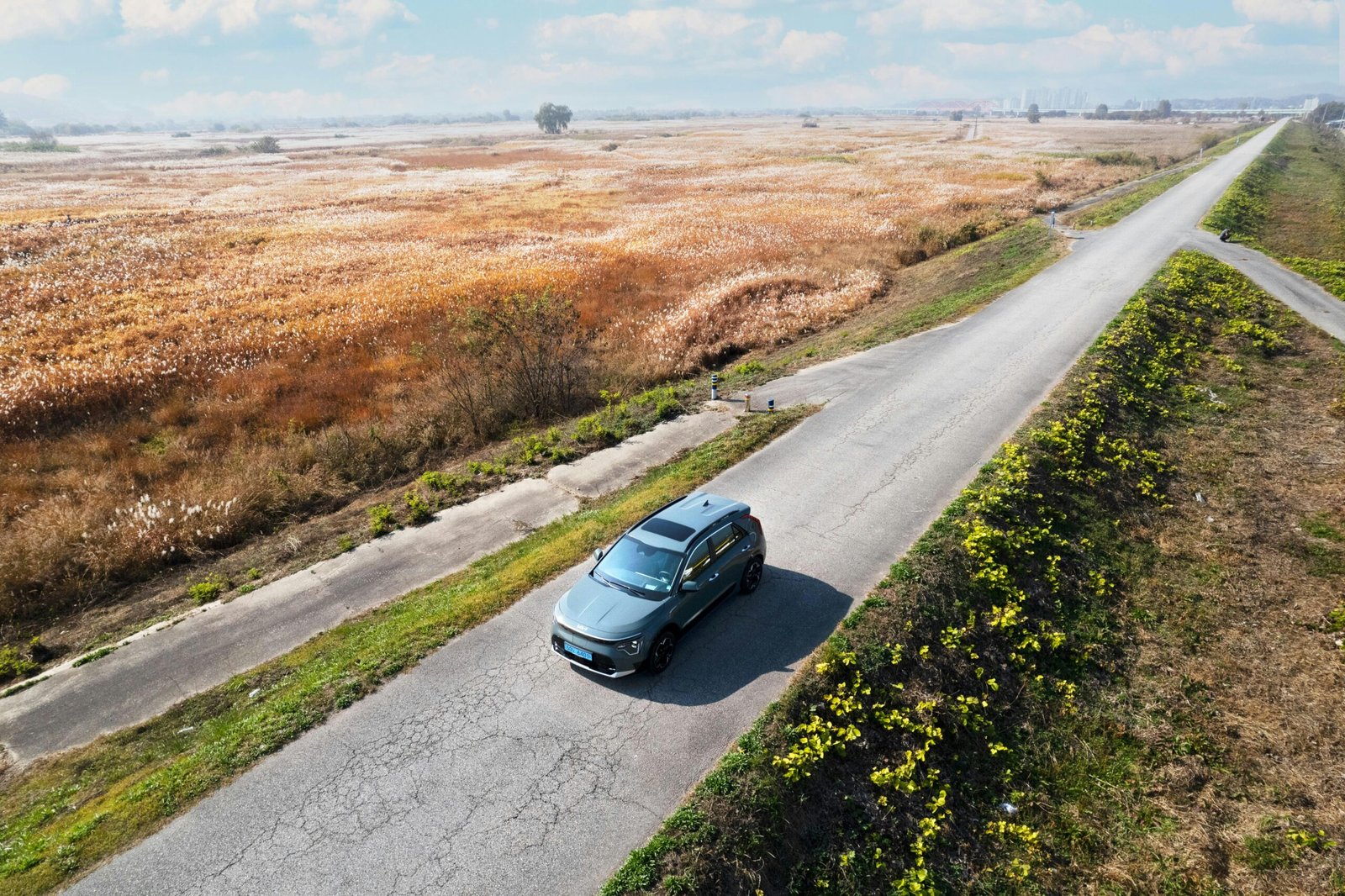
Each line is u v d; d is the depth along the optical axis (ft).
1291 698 35.60
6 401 74.23
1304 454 58.13
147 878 25.85
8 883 25.91
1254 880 27.30
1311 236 138.72
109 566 50.31
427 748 30.89
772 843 26.55
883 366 77.05
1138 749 33.27
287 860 26.17
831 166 301.43
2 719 37.17
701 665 34.94
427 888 24.86
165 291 120.57
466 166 366.02
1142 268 106.52
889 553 43.57
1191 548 47.42
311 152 506.48
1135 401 65.31
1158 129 588.91
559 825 26.94
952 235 150.10
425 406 75.77
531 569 43.91
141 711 36.99
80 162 444.14
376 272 132.87
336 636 41.39
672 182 268.21
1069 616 40.91
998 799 31.01
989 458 54.65
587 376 81.82
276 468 62.95
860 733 31.09
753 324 100.42
